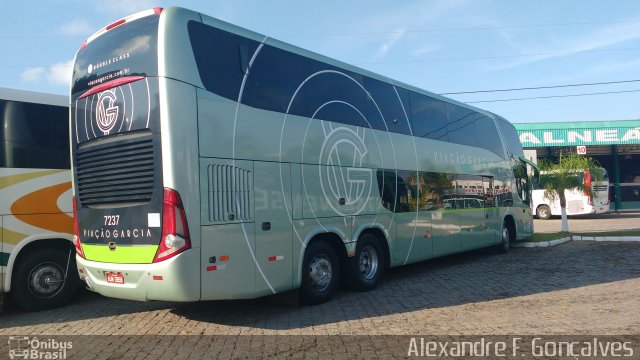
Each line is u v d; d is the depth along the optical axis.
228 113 6.52
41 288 7.97
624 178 37.72
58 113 8.34
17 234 7.65
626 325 6.39
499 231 13.74
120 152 6.40
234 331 6.46
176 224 5.86
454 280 10.05
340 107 8.49
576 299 8.02
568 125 31.09
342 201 8.30
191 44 6.26
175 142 5.93
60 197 8.16
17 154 7.77
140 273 6.04
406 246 9.90
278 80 7.36
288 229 7.23
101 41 6.84
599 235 17.06
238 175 6.55
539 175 17.42
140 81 6.22
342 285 8.88
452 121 11.98
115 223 6.40
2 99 7.74
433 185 10.88
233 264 6.39
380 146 9.34
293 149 7.43
